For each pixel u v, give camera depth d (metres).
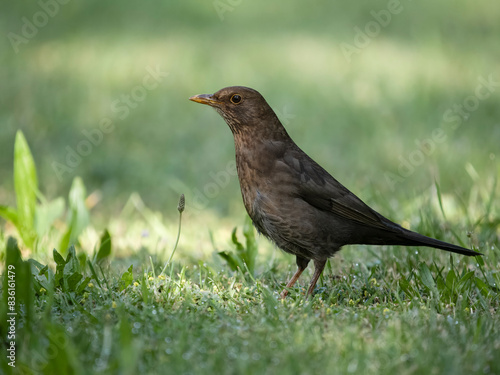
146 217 12.08
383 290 8.00
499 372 5.59
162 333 6.17
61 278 7.36
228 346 5.93
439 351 5.80
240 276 8.55
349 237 8.31
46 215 10.28
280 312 6.91
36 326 6.29
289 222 8.12
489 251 8.98
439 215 11.33
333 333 6.24
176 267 9.22
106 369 5.40
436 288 7.59
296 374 5.39
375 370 5.48
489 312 6.94
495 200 11.74
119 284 7.55
